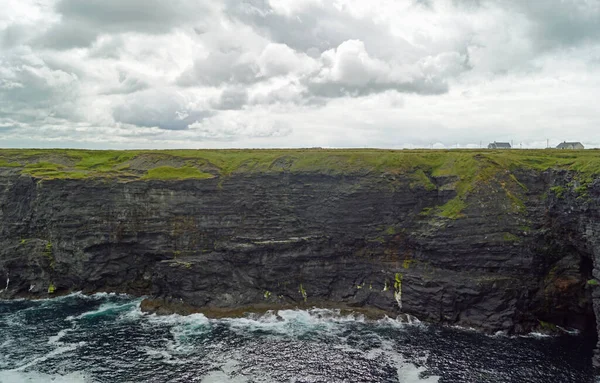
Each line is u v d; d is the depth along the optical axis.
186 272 78.44
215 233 84.31
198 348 61.53
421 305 72.12
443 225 73.44
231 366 56.41
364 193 82.50
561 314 69.69
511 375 53.88
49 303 79.50
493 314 68.06
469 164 81.44
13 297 83.00
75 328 68.06
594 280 59.09
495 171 77.62
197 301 77.56
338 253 81.81
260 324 70.69
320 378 53.56
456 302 69.94
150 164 98.44
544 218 71.12
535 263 69.50
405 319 71.88
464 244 71.38
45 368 55.44
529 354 59.44
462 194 76.19
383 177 83.38
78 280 84.44
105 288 85.69
